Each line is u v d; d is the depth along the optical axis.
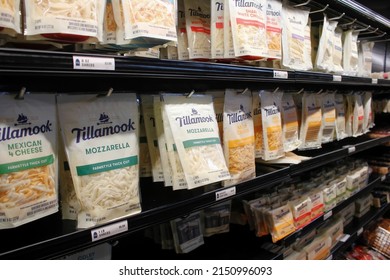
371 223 2.35
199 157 0.91
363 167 2.16
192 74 0.85
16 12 0.56
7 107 0.62
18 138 0.63
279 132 1.27
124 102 0.81
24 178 0.63
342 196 1.86
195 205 0.93
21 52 0.56
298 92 1.56
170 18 0.74
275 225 1.29
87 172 0.72
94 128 0.74
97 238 0.71
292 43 1.26
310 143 1.57
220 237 1.46
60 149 0.76
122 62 0.71
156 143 0.99
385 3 2.78
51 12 0.57
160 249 1.26
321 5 1.48
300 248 1.57
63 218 0.78
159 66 0.78
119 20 0.71
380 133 2.43
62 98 0.72
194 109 0.94
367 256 2.26
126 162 0.78
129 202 0.78
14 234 0.71
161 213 0.85
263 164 1.34
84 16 0.60
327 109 1.69
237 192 1.04
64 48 0.75
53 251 0.66
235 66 0.98
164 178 0.93
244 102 1.13
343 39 1.75
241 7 0.98
